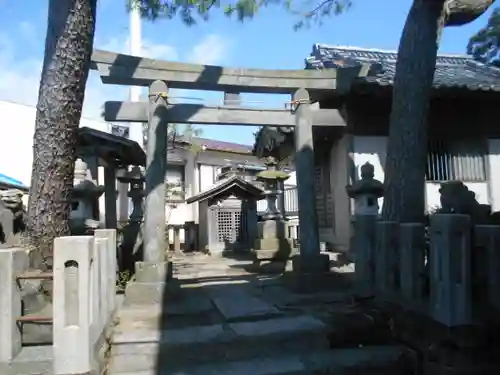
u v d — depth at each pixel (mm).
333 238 10203
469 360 3422
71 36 4602
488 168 9391
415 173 4875
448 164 9281
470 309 3375
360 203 7031
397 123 5051
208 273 9094
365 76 7758
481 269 3420
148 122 6719
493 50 13547
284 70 7211
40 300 3916
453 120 9398
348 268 8172
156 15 5711
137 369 4117
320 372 4055
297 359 4285
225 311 5402
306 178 7121
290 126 7418
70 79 4652
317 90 7426
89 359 3145
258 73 7094
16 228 4926
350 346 4586
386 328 4664
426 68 4914
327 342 4582
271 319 5082
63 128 4668
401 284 4137
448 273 3383
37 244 4480
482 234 3404
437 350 3633
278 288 6973
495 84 8812
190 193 17781
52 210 4625
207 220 13719
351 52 13258
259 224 9836
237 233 13789
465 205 4316
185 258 12820
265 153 12742
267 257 9133
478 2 5488
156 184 6469
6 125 15586
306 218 7027
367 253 5059
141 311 5508
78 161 7758
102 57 6449
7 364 3242
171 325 4930
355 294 5430
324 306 5590
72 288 3152
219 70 6926
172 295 6051
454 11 5508
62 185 4707
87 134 7617
